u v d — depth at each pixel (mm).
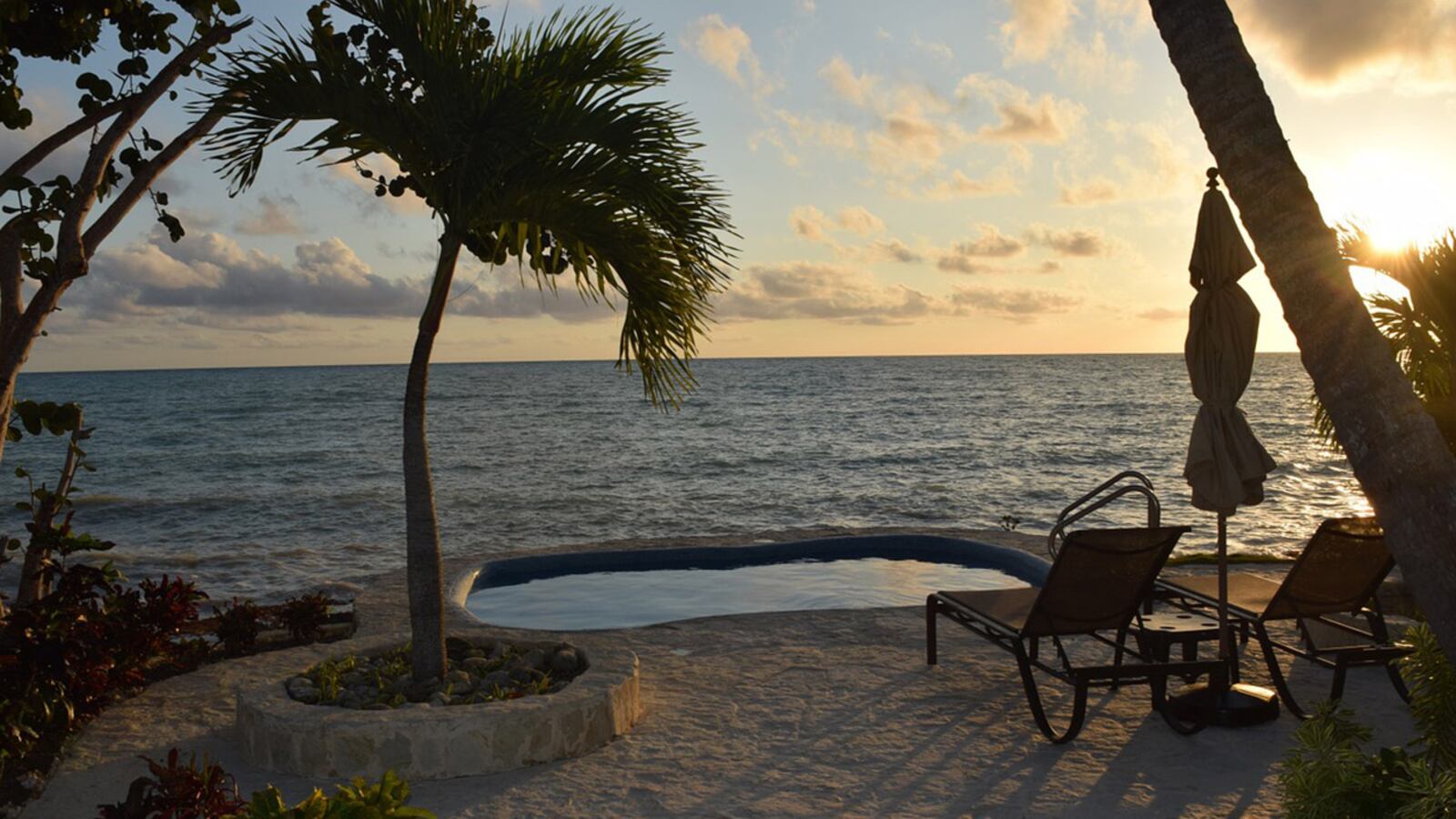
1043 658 6801
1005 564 11852
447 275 5609
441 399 93750
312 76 5250
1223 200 5156
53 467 37656
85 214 5582
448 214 5664
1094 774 4730
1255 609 5742
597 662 5781
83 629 5645
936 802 4430
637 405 81312
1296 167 3111
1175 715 5430
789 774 4777
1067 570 5234
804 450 41719
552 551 12297
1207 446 5227
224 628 7367
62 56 5551
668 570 12258
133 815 3248
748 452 40656
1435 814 2658
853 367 198625
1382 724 5301
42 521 5965
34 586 5930
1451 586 2773
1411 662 3693
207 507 25406
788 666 6691
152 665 7113
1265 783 4578
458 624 7965
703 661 6863
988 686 6176
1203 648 7004
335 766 4758
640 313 5879
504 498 27031
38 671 5055
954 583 11242
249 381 163875
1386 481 2877
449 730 4770
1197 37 3201
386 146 5516
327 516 23750
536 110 5438
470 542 20344
